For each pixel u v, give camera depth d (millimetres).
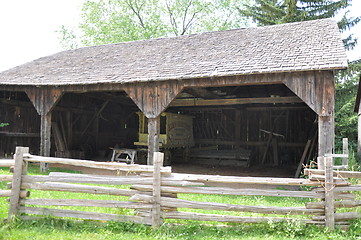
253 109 15727
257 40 10672
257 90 14453
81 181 5191
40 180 5285
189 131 15992
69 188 5207
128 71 10281
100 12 28438
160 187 5020
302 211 4906
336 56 7762
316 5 21234
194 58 10133
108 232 4727
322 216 4867
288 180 4875
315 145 12156
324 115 7566
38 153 14531
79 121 15594
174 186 5016
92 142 16391
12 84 11234
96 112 16562
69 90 10586
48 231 4707
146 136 13859
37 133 14430
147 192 5074
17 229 4773
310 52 8445
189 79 8914
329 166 4848
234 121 16391
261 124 15898
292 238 4562
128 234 4695
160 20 28641
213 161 15359
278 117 15578
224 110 16641
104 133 17125
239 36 11648
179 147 15047
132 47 13633
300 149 15109
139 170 5098
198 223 5145
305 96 7754
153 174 5000
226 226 5039
